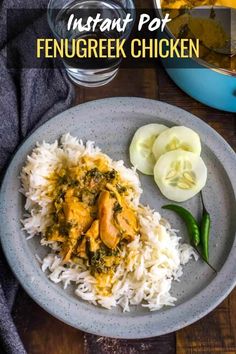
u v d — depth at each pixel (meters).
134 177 0.78
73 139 0.80
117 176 0.76
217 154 0.80
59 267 0.74
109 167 0.77
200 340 0.75
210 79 0.79
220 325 0.76
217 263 0.76
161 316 0.73
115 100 0.81
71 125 0.81
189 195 0.78
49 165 0.77
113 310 0.73
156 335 0.72
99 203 0.74
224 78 0.78
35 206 0.77
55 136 0.80
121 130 0.82
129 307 0.74
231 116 0.85
